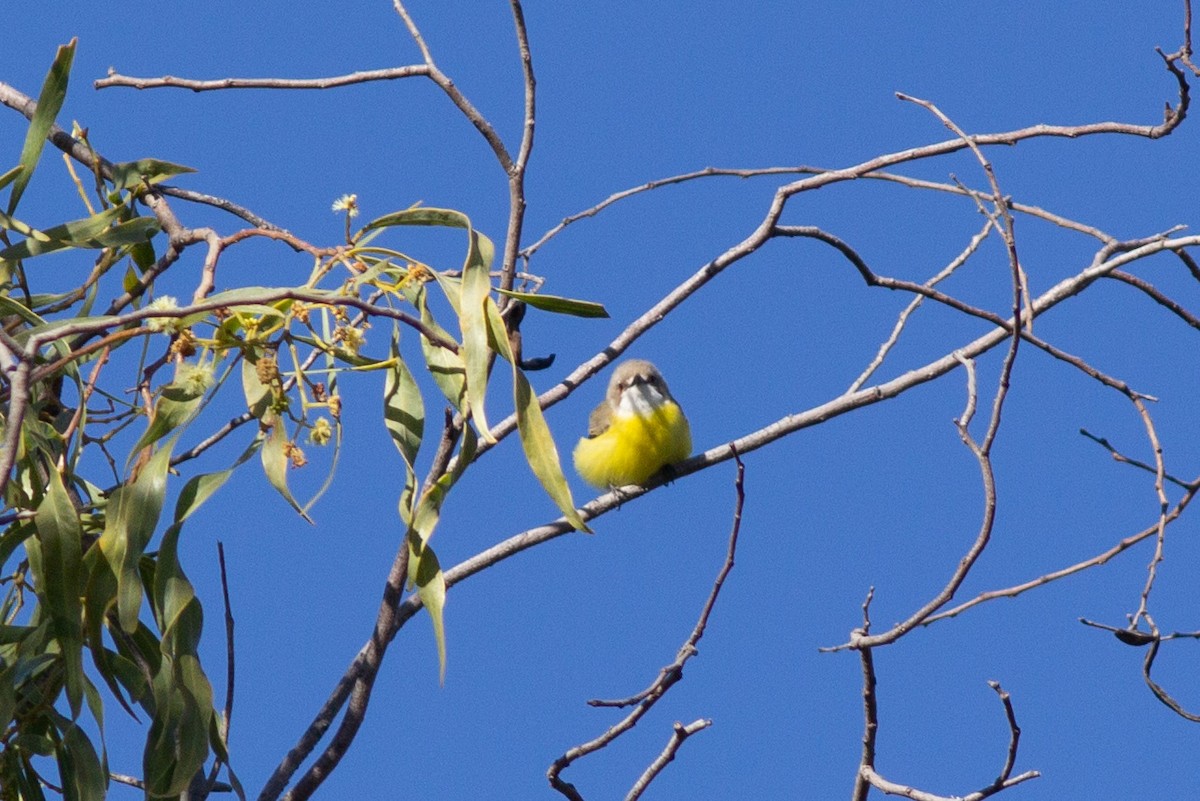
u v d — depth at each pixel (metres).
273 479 8.38
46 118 9.75
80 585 8.46
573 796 9.13
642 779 9.13
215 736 8.70
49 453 8.78
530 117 10.51
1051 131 11.98
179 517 8.45
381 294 8.96
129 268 11.06
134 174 11.17
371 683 9.44
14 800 9.21
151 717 9.05
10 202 9.80
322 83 11.25
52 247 10.17
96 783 8.66
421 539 8.63
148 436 8.40
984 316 12.10
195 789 8.82
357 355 8.66
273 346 8.45
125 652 9.23
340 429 8.39
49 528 8.41
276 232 9.05
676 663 9.20
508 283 10.36
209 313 8.51
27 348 7.43
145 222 10.41
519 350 10.39
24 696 9.20
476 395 8.00
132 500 8.41
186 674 8.34
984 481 9.44
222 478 8.54
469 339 8.12
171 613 8.35
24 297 10.47
